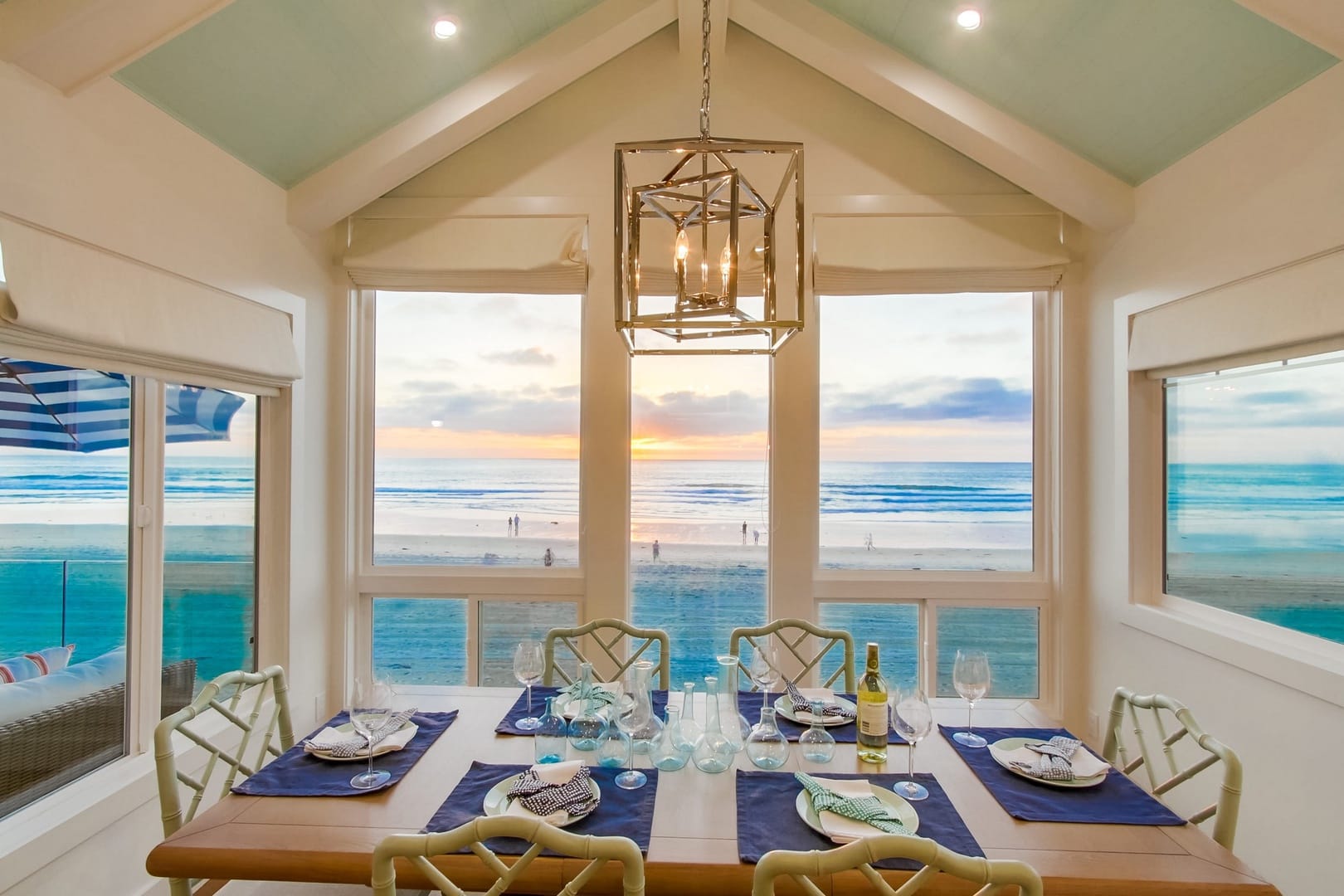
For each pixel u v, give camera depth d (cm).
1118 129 234
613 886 118
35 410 177
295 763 157
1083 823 133
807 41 255
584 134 294
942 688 299
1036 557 299
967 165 288
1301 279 186
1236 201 207
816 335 297
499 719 183
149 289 191
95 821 178
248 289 236
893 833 126
